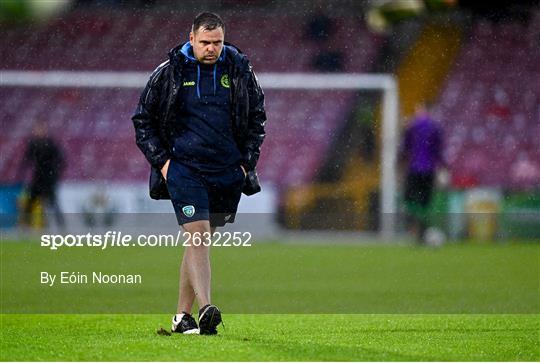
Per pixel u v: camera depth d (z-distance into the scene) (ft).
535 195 202.69
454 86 291.17
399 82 294.87
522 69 291.99
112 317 81.66
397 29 298.97
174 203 64.08
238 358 54.80
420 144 177.88
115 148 270.05
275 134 272.72
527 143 274.36
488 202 203.00
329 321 78.48
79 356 56.13
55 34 296.51
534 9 294.05
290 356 55.93
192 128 63.93
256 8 308.60
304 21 306.55
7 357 56.13
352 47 299.17
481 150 271.90
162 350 58.03
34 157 195.31
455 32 296.51
